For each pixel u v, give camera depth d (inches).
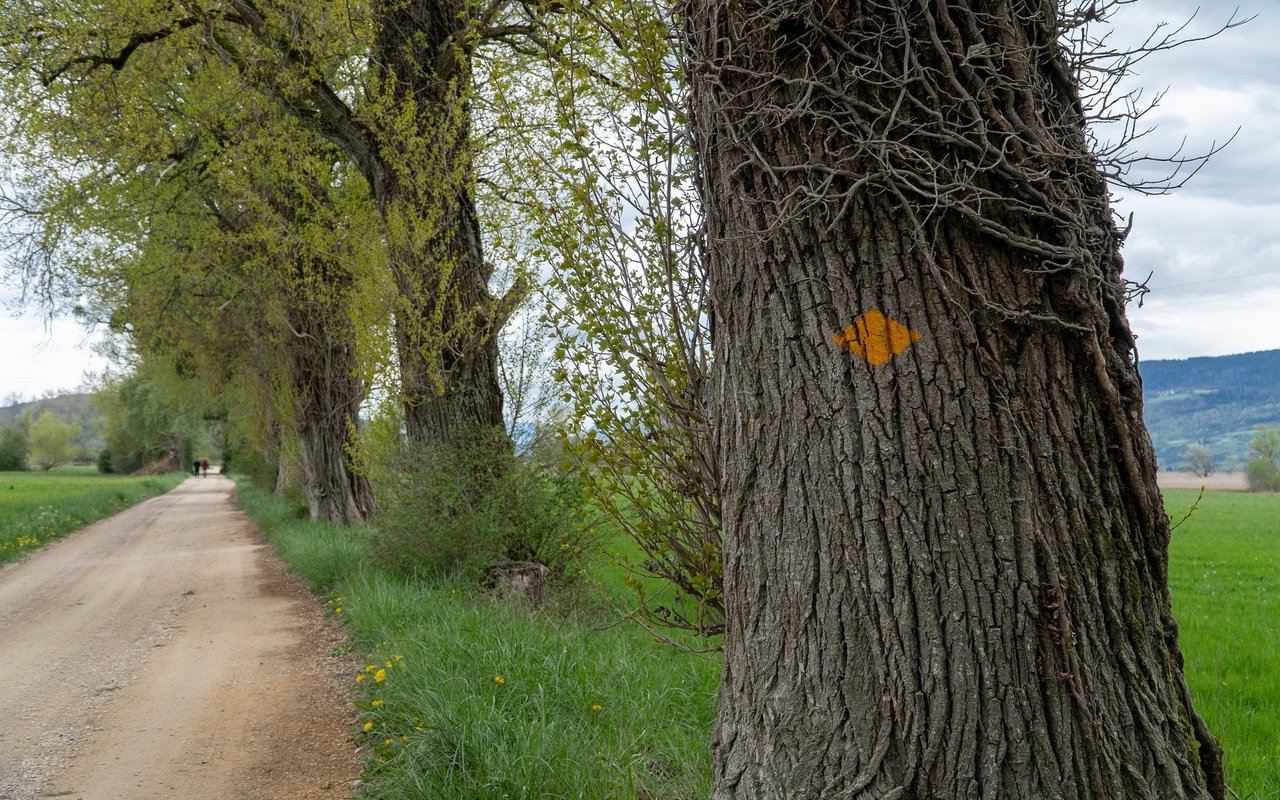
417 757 180.4
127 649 384.5
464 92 430.3
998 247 92.0
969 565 88.7
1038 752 86.0
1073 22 98.7
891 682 90.2
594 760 176.9
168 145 575.8
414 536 424.5
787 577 97.6
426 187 449.1
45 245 604.1
